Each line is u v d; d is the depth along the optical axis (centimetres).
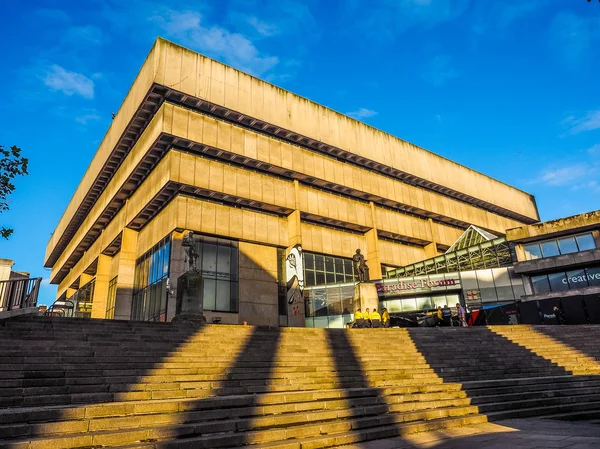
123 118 4359
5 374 899
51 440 612
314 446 734
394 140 5547
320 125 4772
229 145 4006
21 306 1438
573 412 1108
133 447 632
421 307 3953
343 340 1727
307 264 4475
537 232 3538
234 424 775
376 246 4944
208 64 4056
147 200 3975
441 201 5878
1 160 1285
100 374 1003
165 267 3625
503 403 1134
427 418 981
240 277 3891
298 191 4453
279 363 1319
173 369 1109
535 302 3061
